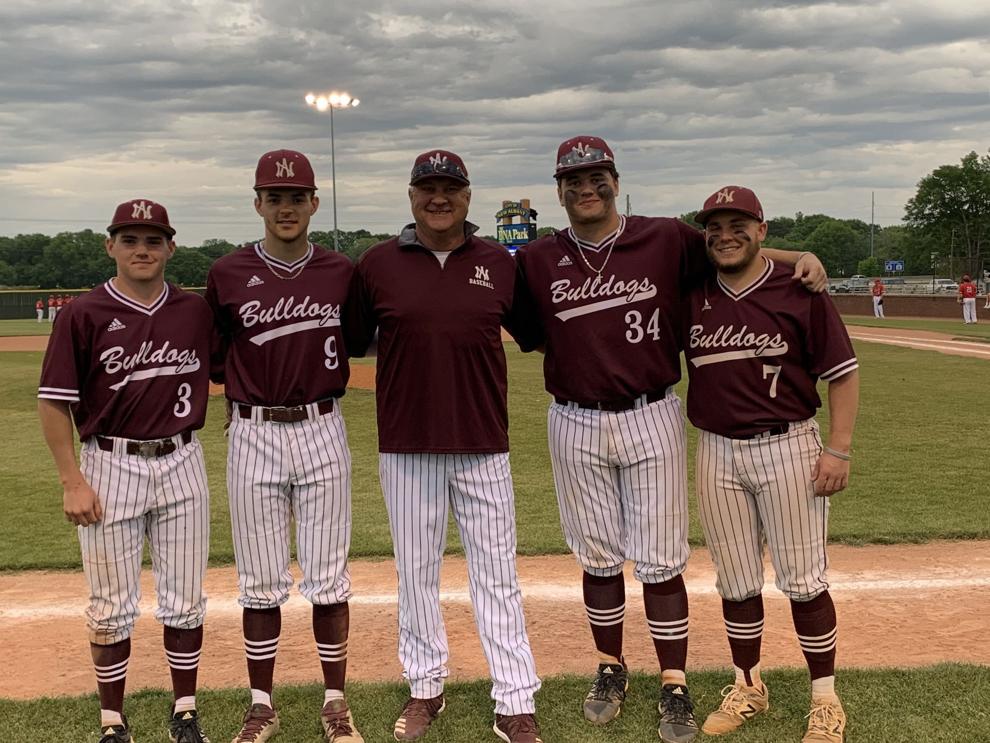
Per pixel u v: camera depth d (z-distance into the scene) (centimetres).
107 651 296
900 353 1728
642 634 409
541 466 776
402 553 318
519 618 317
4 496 705
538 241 331
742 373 299
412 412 309
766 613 430
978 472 709
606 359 309
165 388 293
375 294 310
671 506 318
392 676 369
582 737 304
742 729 307
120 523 291
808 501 302
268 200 300
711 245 300
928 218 7900
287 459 304
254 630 311
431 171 288
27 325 3950
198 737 300
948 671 342
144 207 286
